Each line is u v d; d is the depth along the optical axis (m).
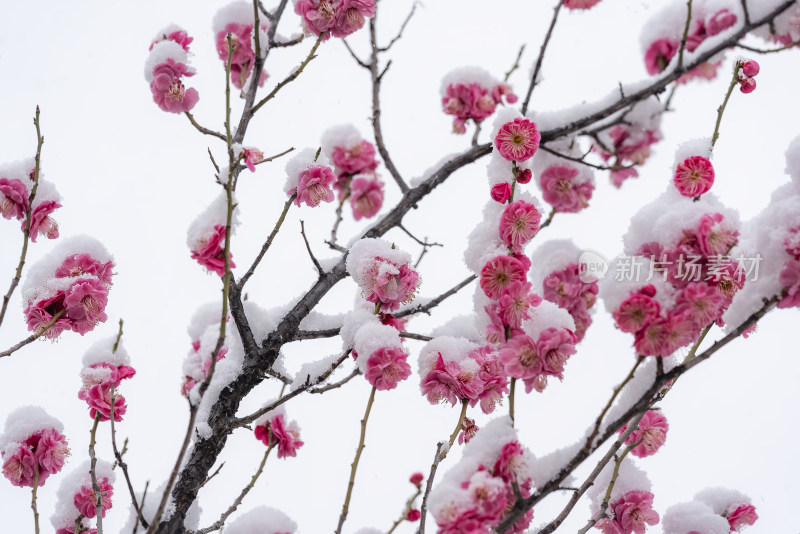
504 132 1.78
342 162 2.05
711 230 1.69
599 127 1.94
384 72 1.98
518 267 1.72
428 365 1.77
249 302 1.87
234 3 1.94
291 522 1.79
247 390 1.84
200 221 1.81
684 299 1.68
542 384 1.72
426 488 1.72
